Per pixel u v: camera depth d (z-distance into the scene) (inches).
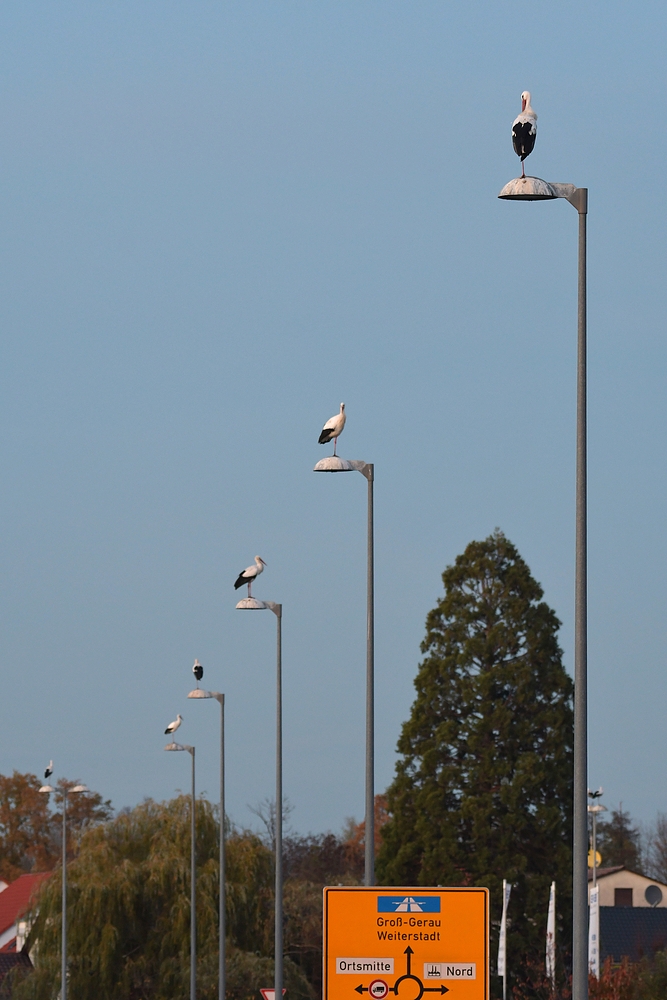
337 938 681.6
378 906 683.4
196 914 2025.1
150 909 2106.3
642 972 1352.1
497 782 2097.7
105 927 2063.2
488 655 2155.5
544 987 1648.6
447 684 2170.3
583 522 611.2
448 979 680.4
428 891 684.1
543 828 2063.2
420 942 682.8
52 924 2123.5
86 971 2058.3
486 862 2058.3
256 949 2102.6
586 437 615.5
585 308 622.2
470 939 682.2
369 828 948.0
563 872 2062.0
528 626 2174.0
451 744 2140.7
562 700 2154.3
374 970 680.4
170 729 2094.0
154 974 2068.2
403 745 2180.1
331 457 999.6
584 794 597.9
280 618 1342.3
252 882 2124.8
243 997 1977.1
